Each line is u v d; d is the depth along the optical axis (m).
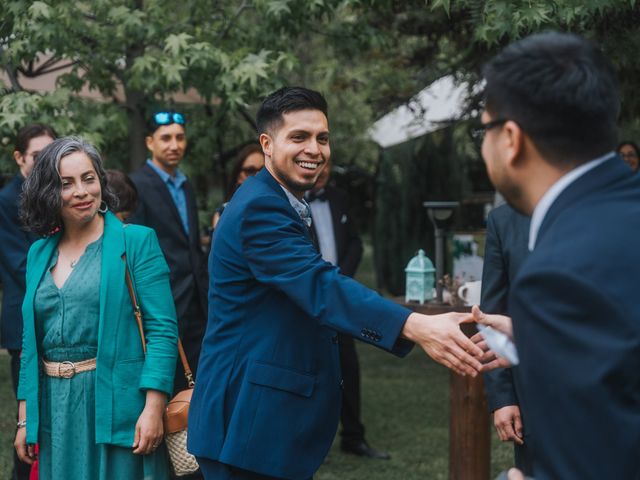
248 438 2.41
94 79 5.77
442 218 4.01
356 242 5.24
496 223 2.83
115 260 2.92
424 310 3.93
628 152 5.30
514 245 2.74
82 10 5.68
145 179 4.56
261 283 2.43
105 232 2.96
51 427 2.91
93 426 2.88
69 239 2.99
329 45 6.15
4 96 5.42
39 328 2.94
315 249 2.42
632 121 5.73
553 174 1.40
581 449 1.23
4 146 5.73
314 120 2.52
